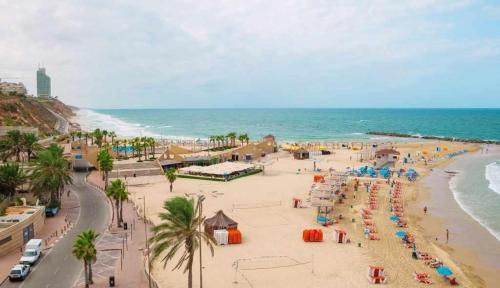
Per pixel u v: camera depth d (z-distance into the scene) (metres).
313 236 55.84
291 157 147.38
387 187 95.50
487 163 140.62
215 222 57.62
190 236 36.81
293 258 49.69
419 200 84.00
